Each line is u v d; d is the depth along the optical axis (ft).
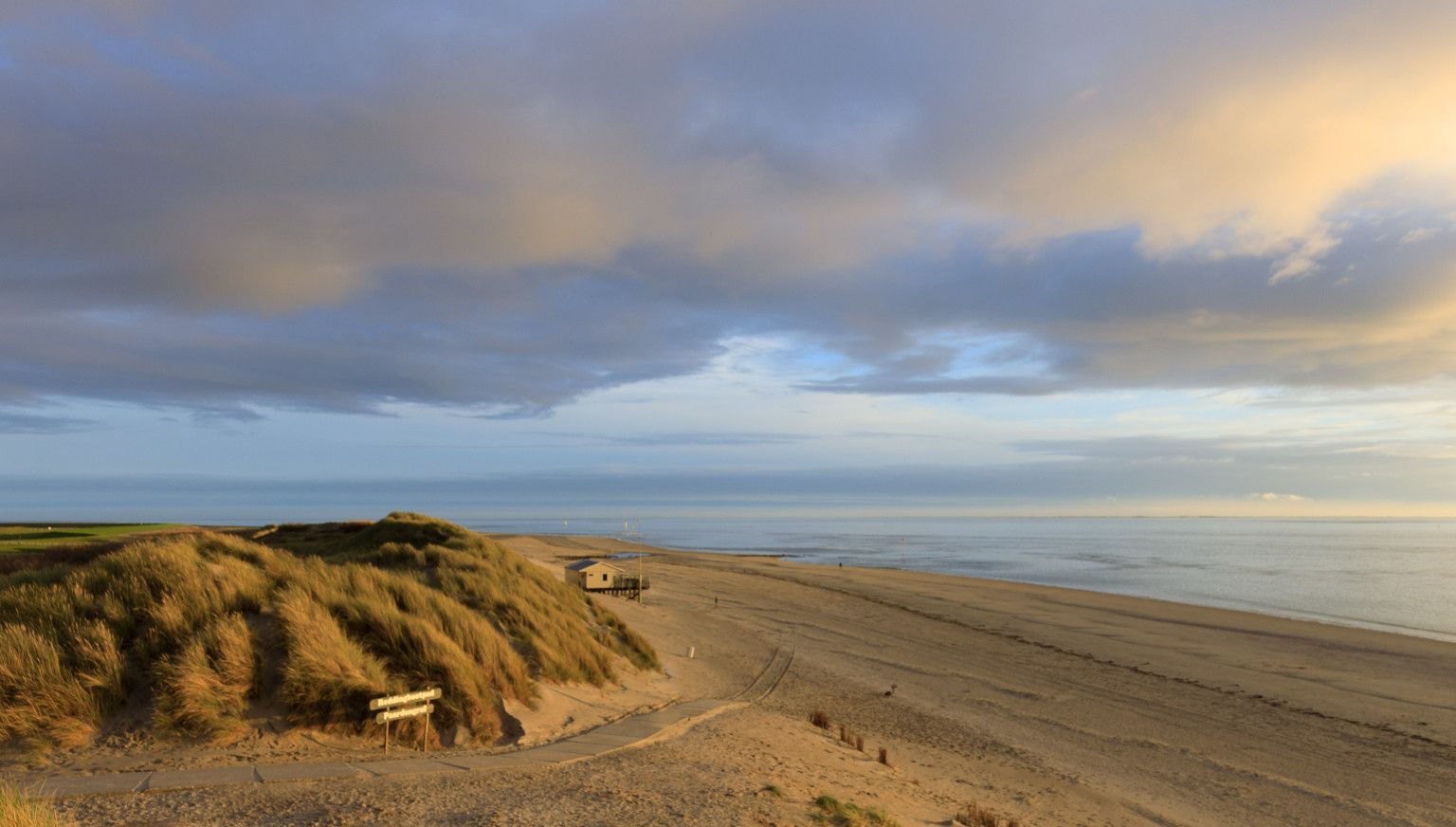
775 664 101.65
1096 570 327.67
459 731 42.32
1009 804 50.29
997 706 84.74
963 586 220.02
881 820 35.63
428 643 45.50
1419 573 318.24
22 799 21.81
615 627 95.91
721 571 259.19
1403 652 123.34
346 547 135.54
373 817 26.13
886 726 72.33
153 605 41.70
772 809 32.71
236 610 43.78
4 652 35.06
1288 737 75.92
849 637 127.13
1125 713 83.25
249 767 32.24
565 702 53.88
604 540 553.23
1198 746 72.08
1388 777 64.90
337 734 38.42
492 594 70.33
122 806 25.96
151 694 36.99
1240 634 139.74
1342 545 586.86
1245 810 56.13
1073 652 119.65
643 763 39.47
